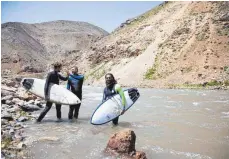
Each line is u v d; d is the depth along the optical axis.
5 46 199.12
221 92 37.34
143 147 8.12
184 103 20.83
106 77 11.91
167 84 61.50
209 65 63.69
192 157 7.28
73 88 12.76
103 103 11.56
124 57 88.94
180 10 93.12
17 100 15.28
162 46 79.25
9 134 8.38
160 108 17.34
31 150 7.28
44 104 16.95
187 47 72.88
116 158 6.86
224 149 8.05
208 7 84.00
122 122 12.16
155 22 95.50
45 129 10.16
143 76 70.94
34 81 13.04
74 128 10.50
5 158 6.35
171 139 9.16
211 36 72.31
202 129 10.85
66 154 7.11
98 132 9.88
